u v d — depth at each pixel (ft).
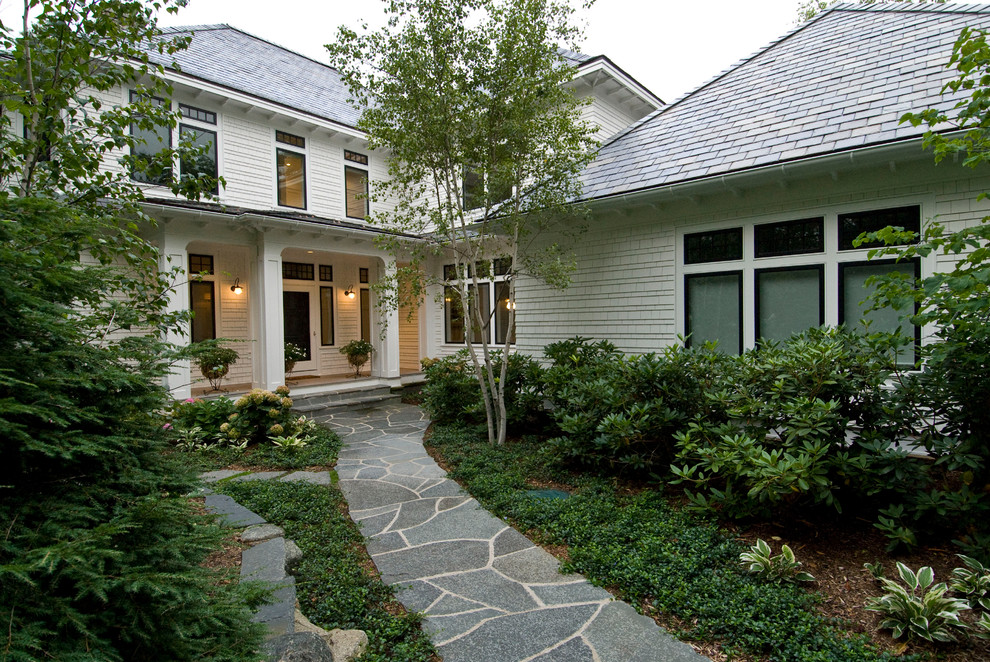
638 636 8.49
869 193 17.62
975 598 8.70
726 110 23.88
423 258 23.07
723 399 13.66
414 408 33.81
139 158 14.94
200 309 33.63
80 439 5.30
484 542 12.57
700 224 21.67
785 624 8.29
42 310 5.58
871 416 12.44
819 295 18.72
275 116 34.91
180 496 6.98
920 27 21.29
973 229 10.18
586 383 18.58
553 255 23.16
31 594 4.34
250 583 6.43
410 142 19.79
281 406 24.43
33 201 6.03
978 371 11.14
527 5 19.44
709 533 11.69
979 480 11.80
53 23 12.06
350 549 12.16
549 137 21.67
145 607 4.97
